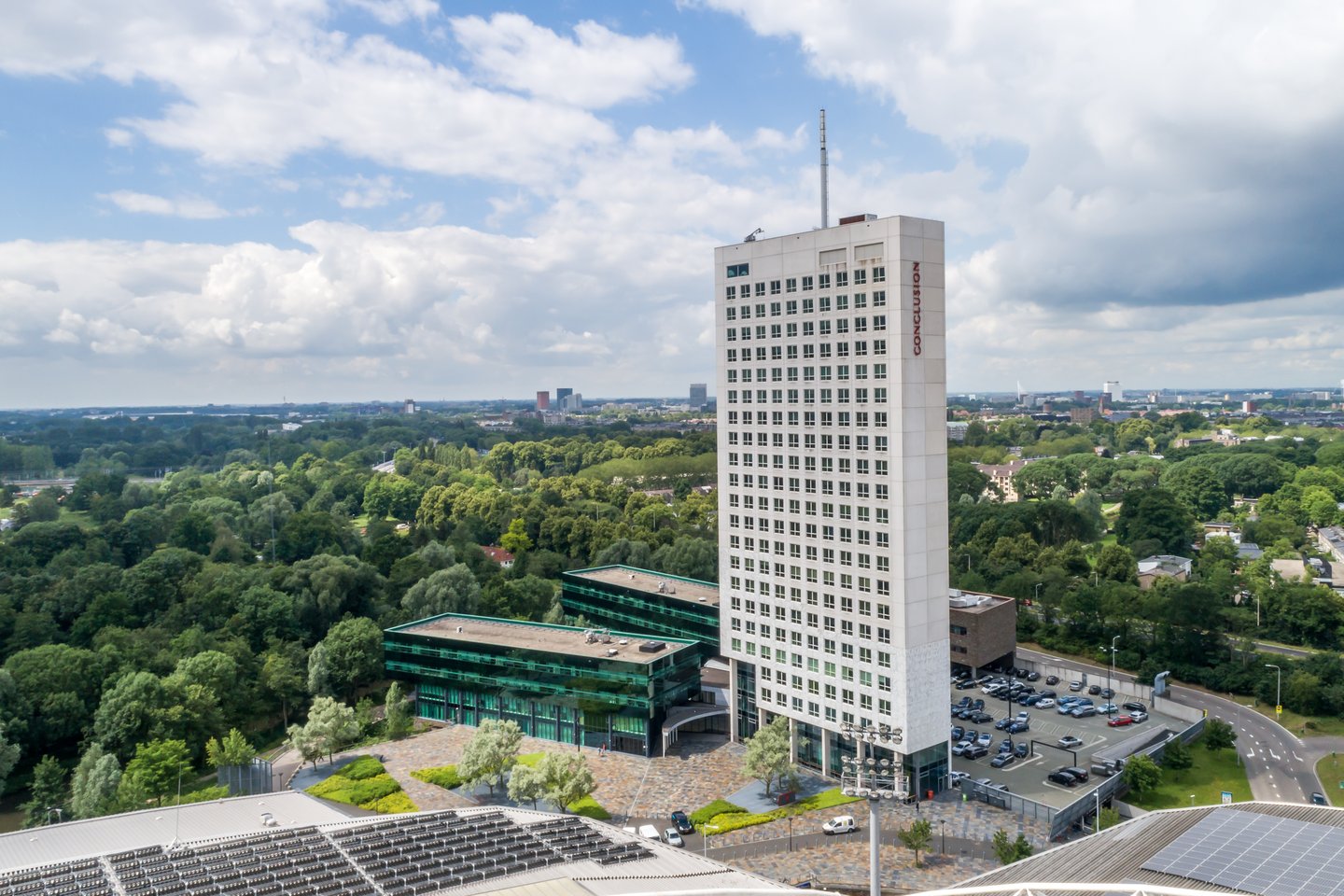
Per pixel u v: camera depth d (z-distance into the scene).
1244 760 159.50
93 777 132.50
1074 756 155.00
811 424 150.88
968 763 155.38
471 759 141.25
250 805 113.56
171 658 179.25
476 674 178.12
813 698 152.88
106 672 170.62
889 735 107.44
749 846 126.38
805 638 154.00
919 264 138.50
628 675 162.00
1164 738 165.12
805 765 157.38
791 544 155.62
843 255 144.12
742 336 162.38
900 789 102.69
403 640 185.38
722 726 176.00
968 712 179.50
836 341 145.88
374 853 95.06
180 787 145.25
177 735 156.62
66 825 104.88
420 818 110.00
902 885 114.31
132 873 88.19
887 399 138.12
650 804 141.00
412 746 167.62
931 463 141.12
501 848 97.69
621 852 98.00
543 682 170.88
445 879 87.00
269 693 183.12
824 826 130.88
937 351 141.50
